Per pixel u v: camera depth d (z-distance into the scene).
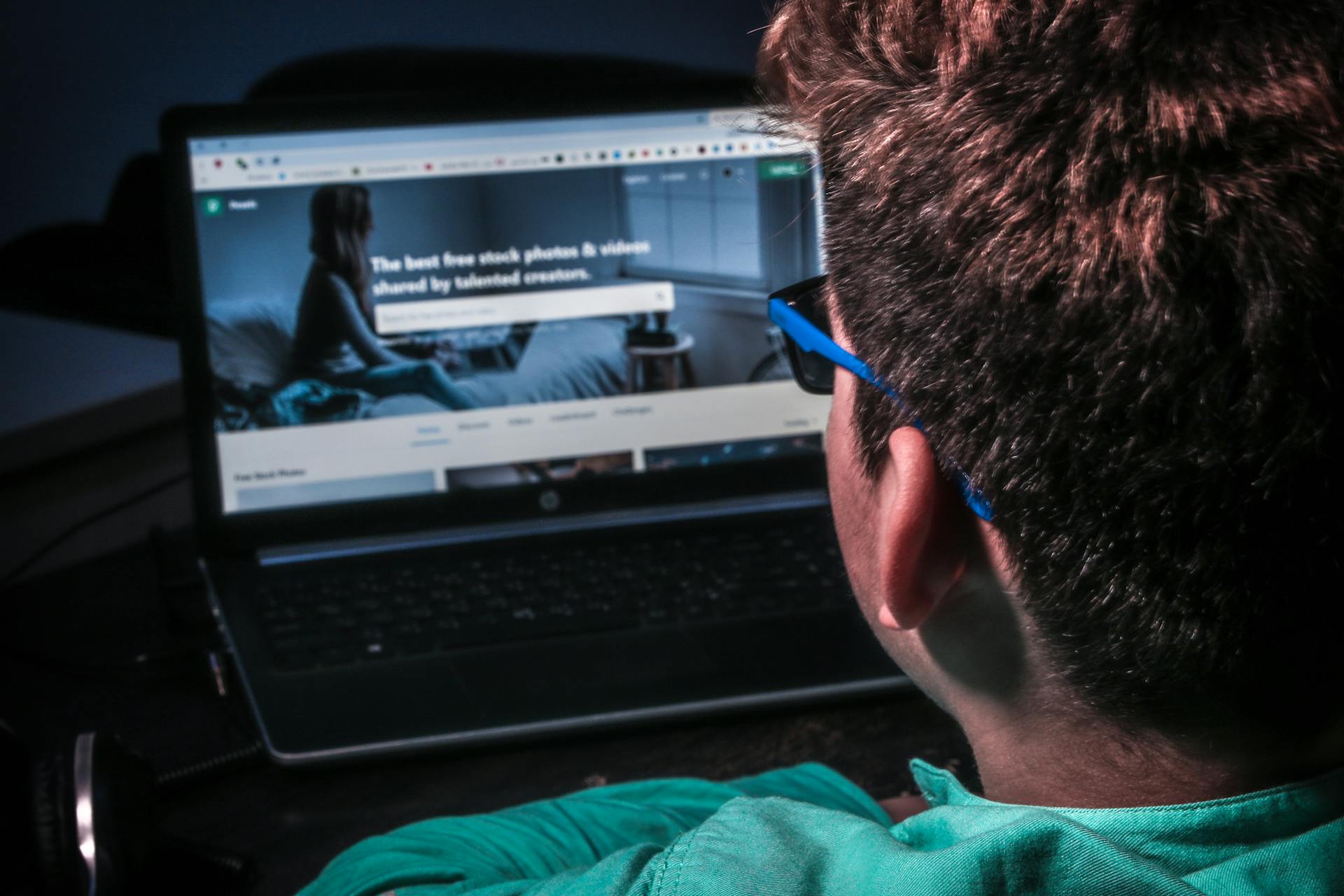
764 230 0.94
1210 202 0.24
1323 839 0.27
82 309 1.03
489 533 0.91
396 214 0.89
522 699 0.70
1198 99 0.24
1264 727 0.28
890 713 0.72
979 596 0.30
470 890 0.42
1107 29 0.25
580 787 0.66
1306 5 0.25
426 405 0.91
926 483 0.28
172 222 0.86
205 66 1.04
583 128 0.91
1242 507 0.25
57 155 1.00
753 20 1.25
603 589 0.81
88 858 0.52
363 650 0.75
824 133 0.32
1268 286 0.23
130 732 0.73
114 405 1.06
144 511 1.07
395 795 0.65
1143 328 0.24
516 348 0.92
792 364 0.42
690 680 0.72
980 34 0.27
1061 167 0.25
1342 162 0.24
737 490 0.96
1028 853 0.25
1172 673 0.27
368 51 1.10
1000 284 0.25
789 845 0.29
